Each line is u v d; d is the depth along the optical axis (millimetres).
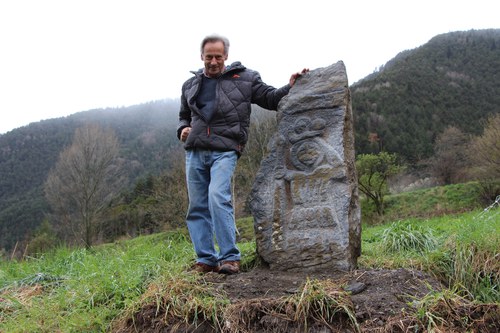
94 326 3156
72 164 21703
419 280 3354
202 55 4105
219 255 3996
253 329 2797
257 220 4172
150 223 22766
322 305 2775
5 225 28891
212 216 3912
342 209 3869
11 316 3482
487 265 4109
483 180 22453
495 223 5184
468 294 3836
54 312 3375
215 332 2832
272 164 4254
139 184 26953
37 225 27094
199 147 4059
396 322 2664
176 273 3588
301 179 4086
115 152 23172
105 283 3631
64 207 21578
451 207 21188
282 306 2879
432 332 2553
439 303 2779
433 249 4957
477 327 2672
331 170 3992
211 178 3990
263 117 21156
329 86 4195
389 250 5387
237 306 2934
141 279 3674
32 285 4273
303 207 4020
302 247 3904
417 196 23969
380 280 3344
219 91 4059
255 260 4367
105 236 23359
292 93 4328
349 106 4238
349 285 3248
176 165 20984
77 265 4703
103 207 21922
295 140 4191
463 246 4324
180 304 3020
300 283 3457
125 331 3025
